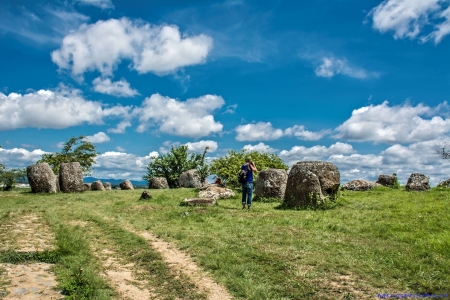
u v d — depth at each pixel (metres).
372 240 8.99
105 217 13.40
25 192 26.30
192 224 11.65
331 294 5.86
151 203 17.56
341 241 8.89
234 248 8.54
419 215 11.88
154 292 6.37
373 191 21.47
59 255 7.77
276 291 6.07
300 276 6.61
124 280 6.94
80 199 20.38
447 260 7.13
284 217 12.48
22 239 9.26
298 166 15.71
